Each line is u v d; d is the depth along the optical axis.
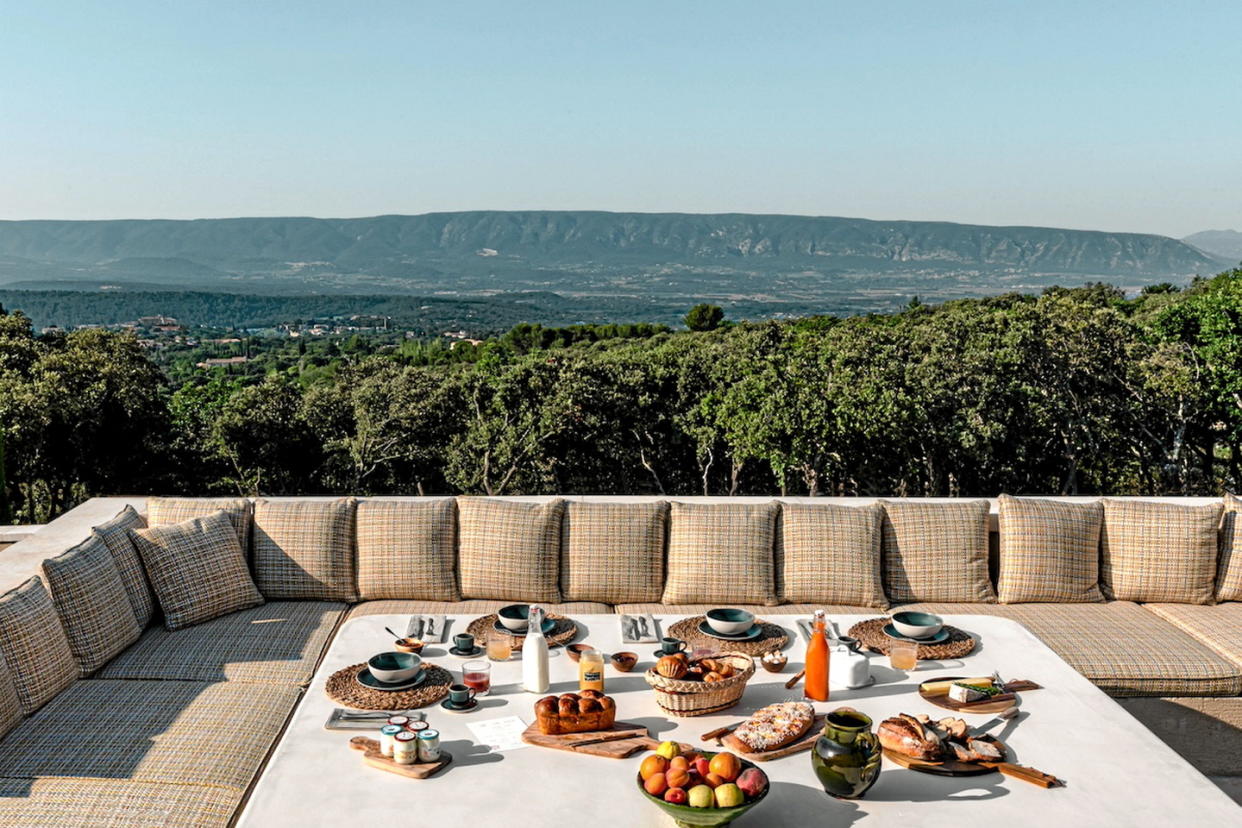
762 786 1.93
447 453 17.17
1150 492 14.46
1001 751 2.28
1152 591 4.13
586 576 4.07
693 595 4.03
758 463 16.47
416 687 2.66
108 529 3.57
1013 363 14.26
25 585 3.02
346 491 18.16
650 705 2.56
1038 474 15.35
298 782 2.12
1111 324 14.49
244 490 18.14
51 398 15.53
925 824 1.97
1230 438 12.96
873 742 2.08
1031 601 4.13
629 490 17.52
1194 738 3.52
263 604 3.94
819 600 4.06
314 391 18.84
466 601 4.04
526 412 16.30
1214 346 11.98
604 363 17.36
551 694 2.63
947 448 13.64
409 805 2.02
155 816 2.32
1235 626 3.87
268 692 3.05
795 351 14.08
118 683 3.11
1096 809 2.04
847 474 13.52
